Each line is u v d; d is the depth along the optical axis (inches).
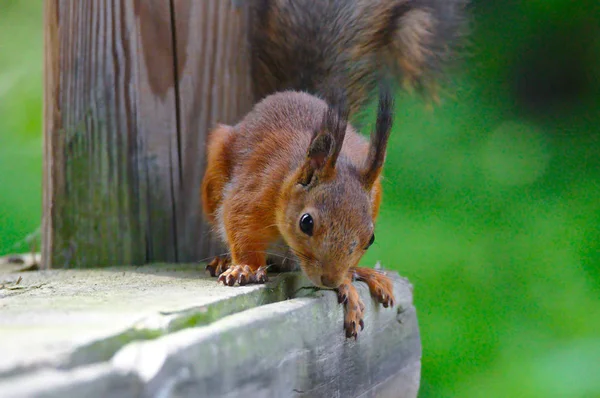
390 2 125.8
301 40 125.2
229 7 123.6
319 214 121.1
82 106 123.3
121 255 123.5
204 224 123.6
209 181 123.2
